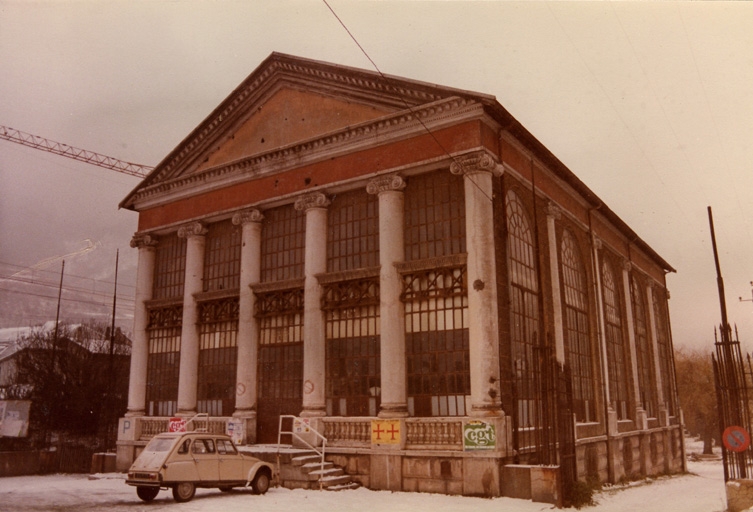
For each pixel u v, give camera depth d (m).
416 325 19.22
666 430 34.94
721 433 15.95
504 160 20.05
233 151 25.17
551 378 16.92
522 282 20.50
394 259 19.58
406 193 20.27
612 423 26.50
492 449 16.72
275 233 23.42
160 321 26.14
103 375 37.62
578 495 16.25
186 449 15.38
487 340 17.55
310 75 23.02
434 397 18.48
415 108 19.67
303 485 17.97
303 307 21.72
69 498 16.30
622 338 31.75
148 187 27.06
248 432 21.94
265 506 14.63
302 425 19.56
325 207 21.81
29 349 39.28
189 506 14.43
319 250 21.44
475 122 18.86
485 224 18.30
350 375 20.30
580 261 27.09
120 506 14.56
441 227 19.39
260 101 24.59
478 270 18.00
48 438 35.06
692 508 17.89
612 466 25.59
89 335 46.94
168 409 25.12
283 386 21.89
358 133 20.98
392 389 18.72
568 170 24.28
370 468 18.58
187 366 24.28
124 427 25.45
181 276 26.19
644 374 34.69
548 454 16.59
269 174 23.34
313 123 22.83
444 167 19.45
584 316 26.58
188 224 25.53
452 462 17.30
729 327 16.67
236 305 23.72
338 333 20.84
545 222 23.16
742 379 16.44
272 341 22.53
